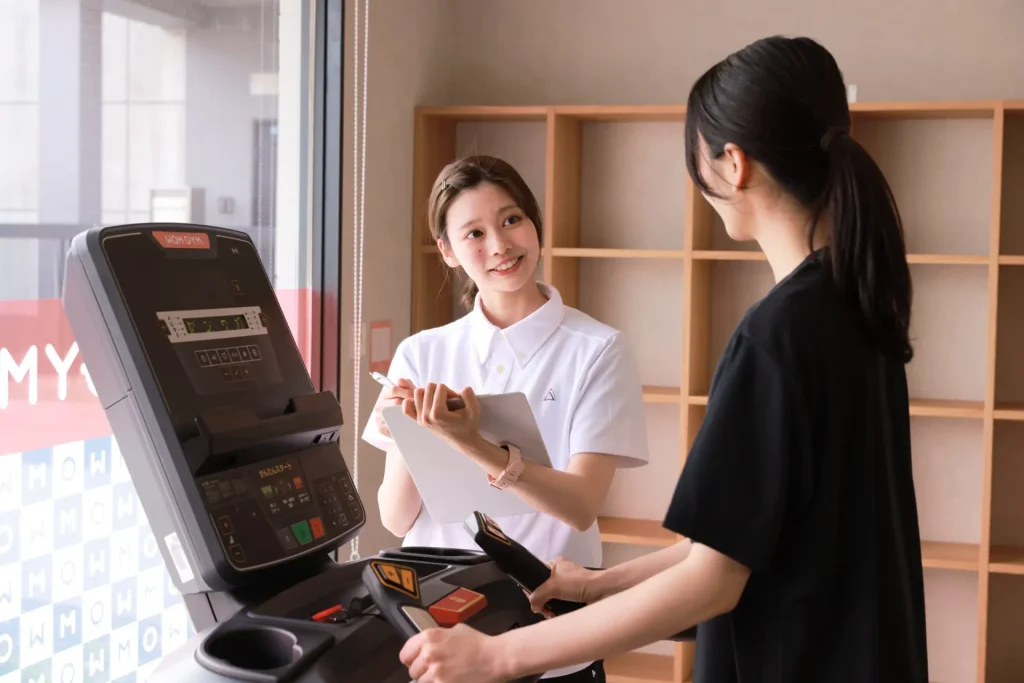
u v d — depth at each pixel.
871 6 3.28
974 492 3.25
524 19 3.57
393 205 3.23
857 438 1.14
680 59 3.44
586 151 3.53
